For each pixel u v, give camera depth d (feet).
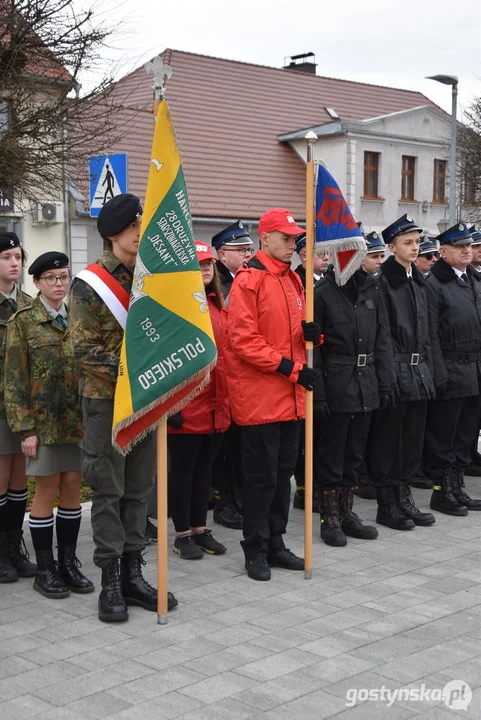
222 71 94.89
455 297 23.38
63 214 63.31
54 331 17.01
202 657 13.89
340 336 20.02
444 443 23.27
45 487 16.90
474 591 17.10
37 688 12.82
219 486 22.02
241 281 17.78
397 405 21.38
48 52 34.32
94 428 15.48
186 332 15.11
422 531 21.56
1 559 17.85
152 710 12.11
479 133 68.85
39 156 34.40
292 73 102.37
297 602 16.42
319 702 12.35
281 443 18.30
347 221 18.02
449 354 23.24
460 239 23.38
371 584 17.47
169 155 15.19
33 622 15.48
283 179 87.20
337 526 20.39
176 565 18.71
